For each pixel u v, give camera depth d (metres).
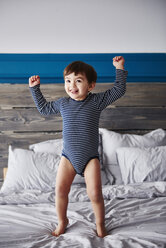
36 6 2.78
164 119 2.91
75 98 1.55
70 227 1.47
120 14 2.85
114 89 1.55
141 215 1.57
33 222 1.52
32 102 2.81
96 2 2.83
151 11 2.87
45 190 2.19
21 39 2.78
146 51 2.88
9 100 2.79
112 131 2.74
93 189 1.47
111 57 2.85
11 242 1.23
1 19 2.75
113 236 1.32
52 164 2.33
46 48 2.80
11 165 2.35
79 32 2.83
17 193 2.03
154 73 2.89
